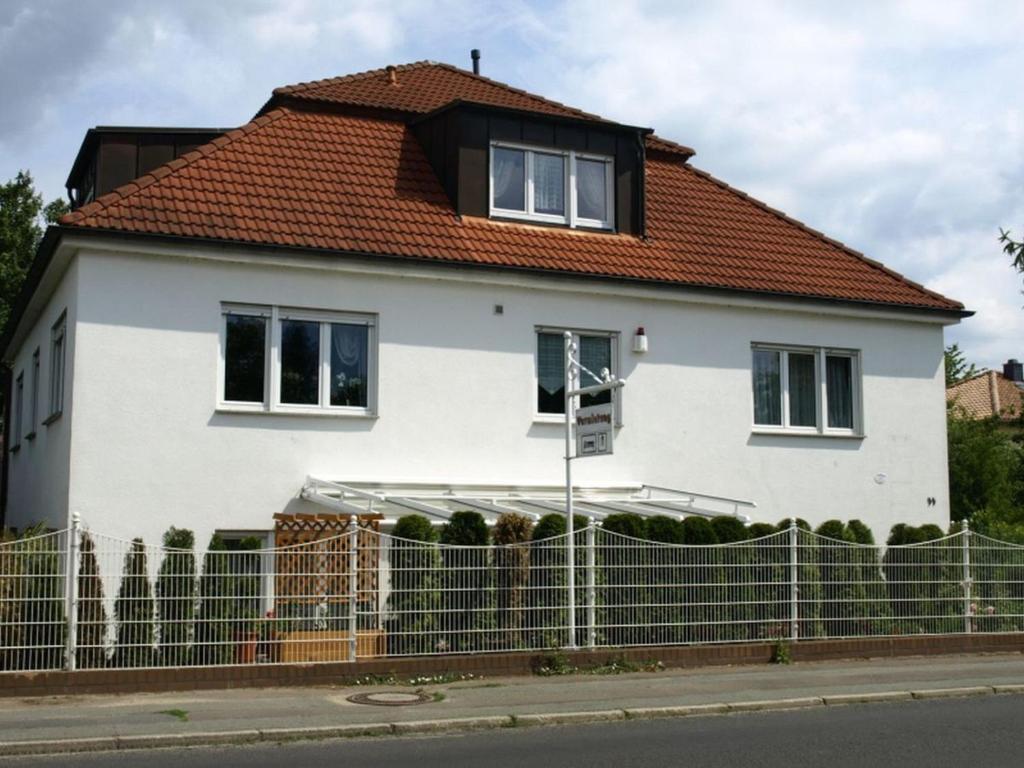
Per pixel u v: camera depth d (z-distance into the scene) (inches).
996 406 1989.4
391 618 525.7
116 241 605.9
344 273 663.1
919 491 829.2
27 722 422.0
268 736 415.5
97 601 479.8
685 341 760.3
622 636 566.6
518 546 550.9
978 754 397.4
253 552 505.4
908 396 833.5
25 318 794.2
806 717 476.7
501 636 545.0
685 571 582.6
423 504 602.9
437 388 684.1
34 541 475.2
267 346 645.9
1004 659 629.0
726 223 835.4
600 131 767.1
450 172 729.6
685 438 754.8
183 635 492.1
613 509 680.4
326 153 722.8
